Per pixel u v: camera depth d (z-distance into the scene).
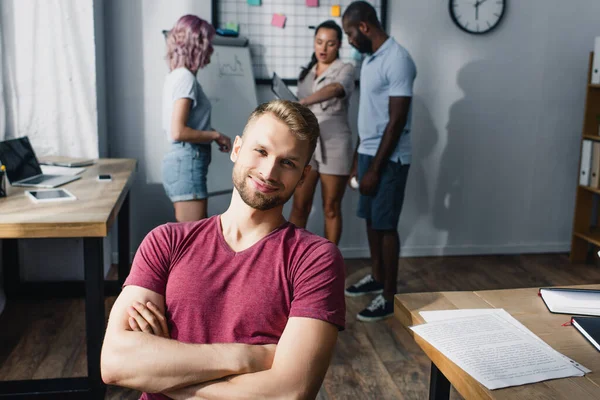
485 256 4.36
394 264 3.23
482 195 4.32
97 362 2.31
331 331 1.29
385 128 3.09
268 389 1.23
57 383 2.36
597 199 4.37
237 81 3.82
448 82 4.12
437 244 4.34
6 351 2.76
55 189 2.58
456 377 1.24
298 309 1.29
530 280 3.87
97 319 2.28
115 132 3.89
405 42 4.02
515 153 4.30
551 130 4.31
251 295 1.31
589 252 4.41
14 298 3.38
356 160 3.49
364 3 3.10
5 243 3.31
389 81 3.08
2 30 3.27
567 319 1.49
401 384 2.57
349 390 2.51
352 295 3.56
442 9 4.02
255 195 1.32
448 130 4.19
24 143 2.86
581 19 4.18
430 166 4.22
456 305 1.56
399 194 3.16
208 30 2.94
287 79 3.95
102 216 2.18
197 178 2.97
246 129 1.36
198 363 1.24
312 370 1.25
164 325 1.32
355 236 4.25
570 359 1.29
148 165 3.96
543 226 4.44
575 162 4.38
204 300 1.31
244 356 1.25
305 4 3.88
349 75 3.60
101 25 3.63
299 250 1.34
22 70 3.32
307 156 1.36
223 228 1.38
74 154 3.46
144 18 3.79
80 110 3.42
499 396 1.14
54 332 2.98
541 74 4.21
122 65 3.82
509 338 1.37
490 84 4.17
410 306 1.54
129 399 2.40
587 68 4.26
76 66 3.37
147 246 1.38
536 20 4.14
